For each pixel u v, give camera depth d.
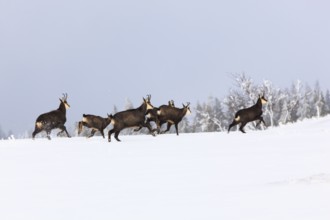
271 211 24.14
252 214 23.86
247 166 47.56
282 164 47.78
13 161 59.62
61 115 89.06
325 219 21.55
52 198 34.66
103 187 38.91
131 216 26.14
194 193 32.91
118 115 82.31
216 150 63.94
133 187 38.12
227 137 82.81
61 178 45.03
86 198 33.84
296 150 59.44
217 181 39.19
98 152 66.81
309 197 26.98
